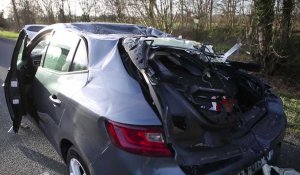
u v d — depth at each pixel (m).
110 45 3.14
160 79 2.71
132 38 3.21
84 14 20.73
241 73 3.50
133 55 2.85
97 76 2.96
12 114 4.42
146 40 3.11
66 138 3.08
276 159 3.23
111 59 3.00
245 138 2.78
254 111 3.07
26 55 4.41
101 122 2.53
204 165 2.51
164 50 3.21
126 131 2.38
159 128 2.38
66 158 3.34
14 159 4.20
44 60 4.05
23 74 4.34
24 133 4.98
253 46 8.79
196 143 2.57
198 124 2.59
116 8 13.60
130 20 12.93
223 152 2.57
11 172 3.88
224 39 11.10
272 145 2.91
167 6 12.25
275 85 8.05
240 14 9.62
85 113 2.72
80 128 2.79
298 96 7.04
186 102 2.64
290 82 8.25
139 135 2.35
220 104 2.81
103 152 2.51
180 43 3.43
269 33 8.51
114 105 2.58
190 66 3.21
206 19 12.48
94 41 3.26
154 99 2.47
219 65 3.46
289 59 8.52
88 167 2.72
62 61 3.59
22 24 33.47
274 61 8.62
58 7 26.88
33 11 32.47
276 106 3.36
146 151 2.33
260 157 2.79
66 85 3.22
